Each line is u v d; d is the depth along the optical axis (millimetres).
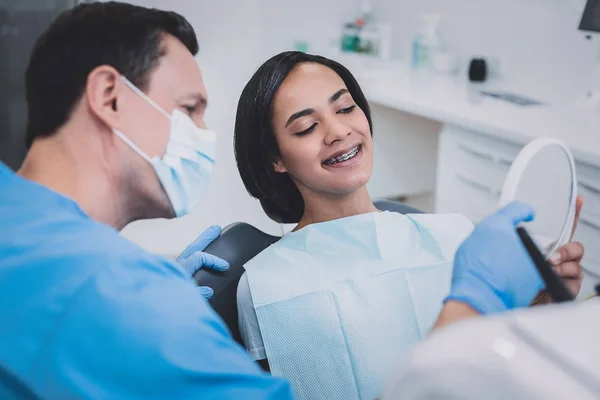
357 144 1301
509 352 377
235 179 2855
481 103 2529
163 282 745
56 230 737
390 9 3447
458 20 3119
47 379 671
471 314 731
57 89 799
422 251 1298
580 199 1028
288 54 1317
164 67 833
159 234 2908
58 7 2291
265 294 1210
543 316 401
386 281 1232
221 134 2760
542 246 981
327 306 1200
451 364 387
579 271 997
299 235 1312
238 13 2621
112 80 804
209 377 703
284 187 1400
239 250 1335
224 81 2688
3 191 765
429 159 3070
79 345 677
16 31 2295
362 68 3197
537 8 2721
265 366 1234
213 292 1231
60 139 815
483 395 376
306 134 1291
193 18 2561
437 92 2740
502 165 2238
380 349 1198
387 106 2801
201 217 2896
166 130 855
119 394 681
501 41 2914
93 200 831
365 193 1370
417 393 399
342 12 3441
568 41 2619
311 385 1194
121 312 691
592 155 1871
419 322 1228
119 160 837
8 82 2316
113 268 715
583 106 2461
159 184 888
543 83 2748
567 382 356
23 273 697
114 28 807
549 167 1964
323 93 1283
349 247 1282
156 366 686
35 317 683
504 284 770
